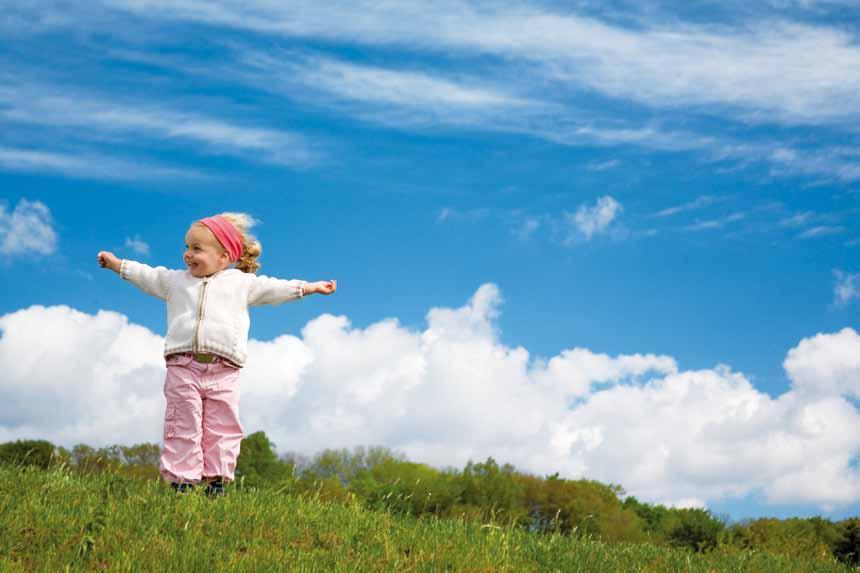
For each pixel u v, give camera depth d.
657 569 6.98
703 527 16.95
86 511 6.07
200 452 7.41
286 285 7.84
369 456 32.00
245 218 8.19
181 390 7.39
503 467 28.56
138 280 7.84
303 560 5.52
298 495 7.97
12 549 5.08
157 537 5.55
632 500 29.05
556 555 6.82
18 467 7.63
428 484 23.89
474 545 6.64
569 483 28.48
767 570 7.65
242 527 6.19
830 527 13.17
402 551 6.29
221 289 7.66
